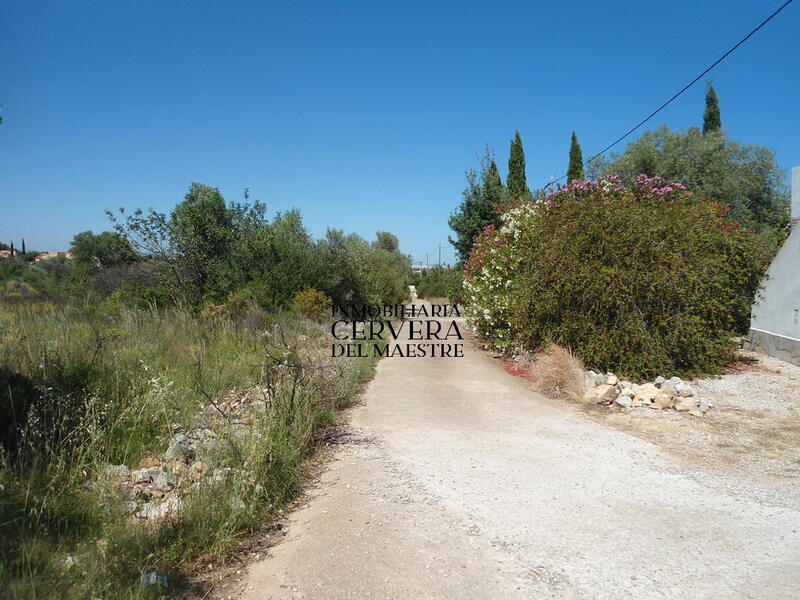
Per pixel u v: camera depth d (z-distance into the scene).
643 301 8.29
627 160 21.19
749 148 20.19
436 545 3.31
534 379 8.79
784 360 9.65
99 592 2.46
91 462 3.96
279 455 4.24
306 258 16.91
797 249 9.58
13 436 4.05
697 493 4.13
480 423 6.16
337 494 4.13
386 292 26.67
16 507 3.09
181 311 11.65
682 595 2.78
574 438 5.54
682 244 8.53
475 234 25.28
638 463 4.80
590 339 8.34
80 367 5.78
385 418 6.38
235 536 3.31
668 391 6.80
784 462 4.83
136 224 15.66
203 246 16.56
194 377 6.98
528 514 3.76
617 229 8.55
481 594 2.79
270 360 6.98
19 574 2.54
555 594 2.79
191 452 4.55
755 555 3.19
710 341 8.52
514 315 10.15
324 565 3.07
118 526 3.11
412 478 4.44
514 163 25.75
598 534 3.46
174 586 2.80
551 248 9.13
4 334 7.01
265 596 2.77
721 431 5.78
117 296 14.06
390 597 2.76
